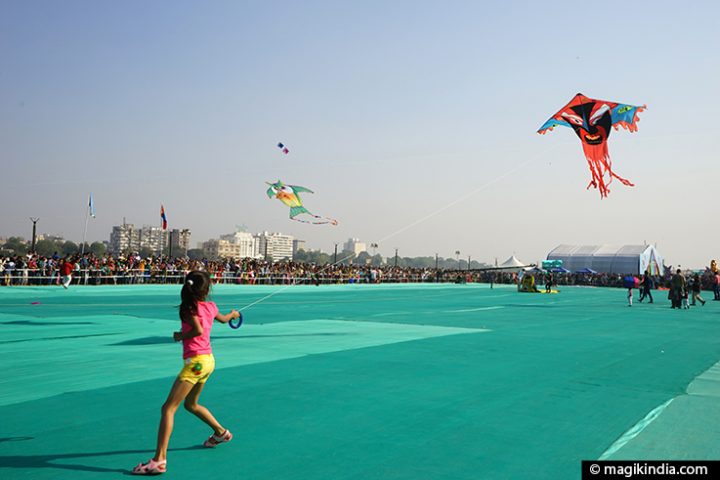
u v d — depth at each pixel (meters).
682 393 8.72
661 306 33.94
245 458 5.59
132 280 41.12
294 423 6.82
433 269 87.88
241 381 9.14
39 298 28.92
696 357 12.60
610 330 18.41
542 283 85.12
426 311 25.45
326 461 5.54
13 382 8.84
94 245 180.38
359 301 32.91
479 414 7.33
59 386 8.58
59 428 6.48
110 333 14.80
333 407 7.58
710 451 5.96
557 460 5.65
